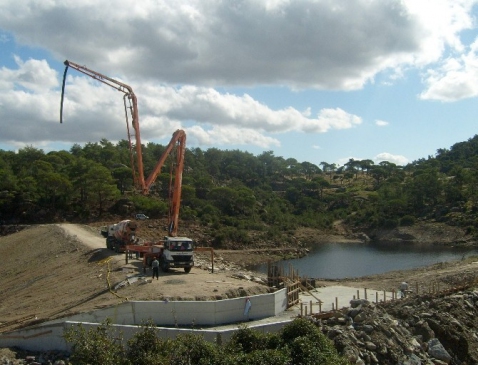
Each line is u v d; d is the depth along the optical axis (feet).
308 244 364.79
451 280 141.59
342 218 459.32
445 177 495.82
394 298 111.65
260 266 255.70
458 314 104.99
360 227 425.28
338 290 124.16
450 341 95.04
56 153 442.91
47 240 224.94
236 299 91.56
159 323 88.38
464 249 321.32
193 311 88.94
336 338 81.66
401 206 429.79
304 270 242.58
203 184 428.15
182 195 378.94
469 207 400.06
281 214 425.28
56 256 183.42
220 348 64.95
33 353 83.56
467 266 171.83
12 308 117.29
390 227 407.64
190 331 79.00
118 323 87.40
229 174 607.78
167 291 99.76
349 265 259.39
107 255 158.81
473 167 568.41
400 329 90.99
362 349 81.66
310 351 63.52
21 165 403.34
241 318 91.71
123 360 57.52
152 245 136.36
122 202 336.90
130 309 88.07
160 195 384.88
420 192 431.84
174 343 61.67
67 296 113.50
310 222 425.69
